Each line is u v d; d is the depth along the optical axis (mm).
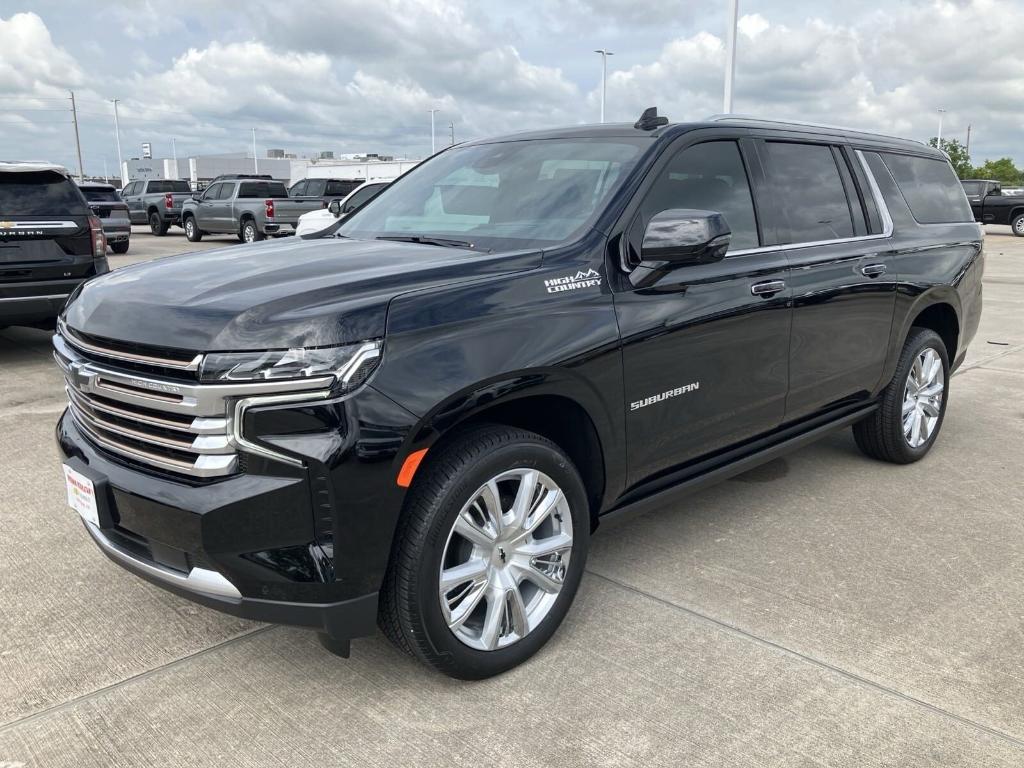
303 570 2471
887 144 5008
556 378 2875
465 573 2752
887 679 2879
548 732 2609
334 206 11750
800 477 4953
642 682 2869
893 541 4031
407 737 2590
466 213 3637
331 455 2414
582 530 3092
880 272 4473
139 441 2660
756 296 3686
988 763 2457
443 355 2607
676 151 3551
